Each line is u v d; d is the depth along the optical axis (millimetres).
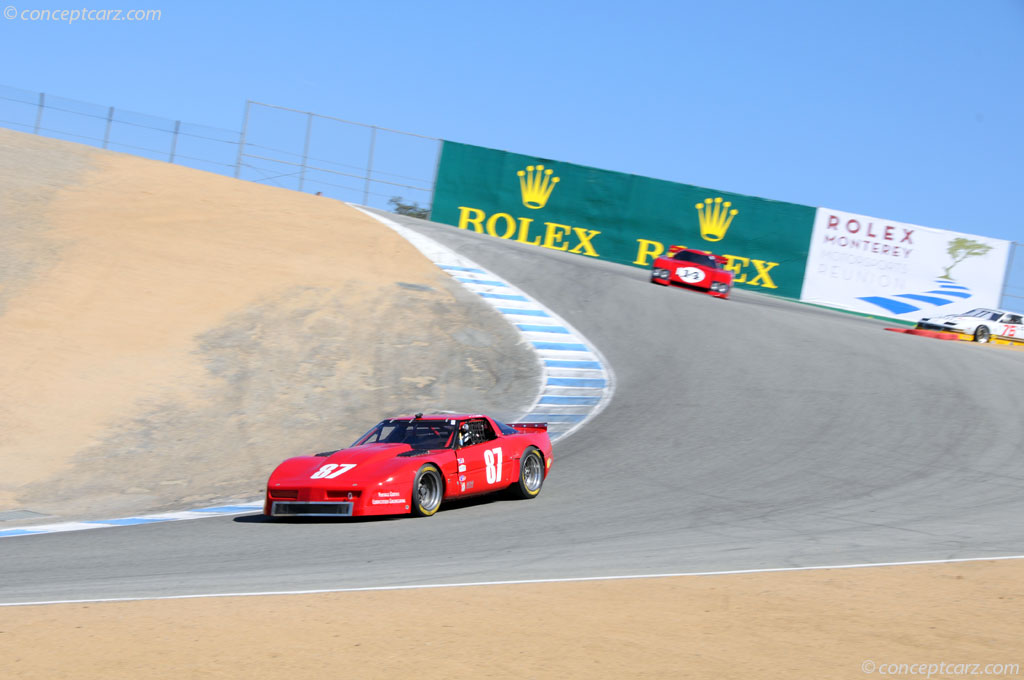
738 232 61562
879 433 26000
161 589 11094
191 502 20734
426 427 18625
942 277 62594
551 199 60625
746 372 34531
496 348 36688
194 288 36188
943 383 33375
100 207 44344
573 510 17781
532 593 10539
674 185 61188
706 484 20281
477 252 49188
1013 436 25766
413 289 41000
